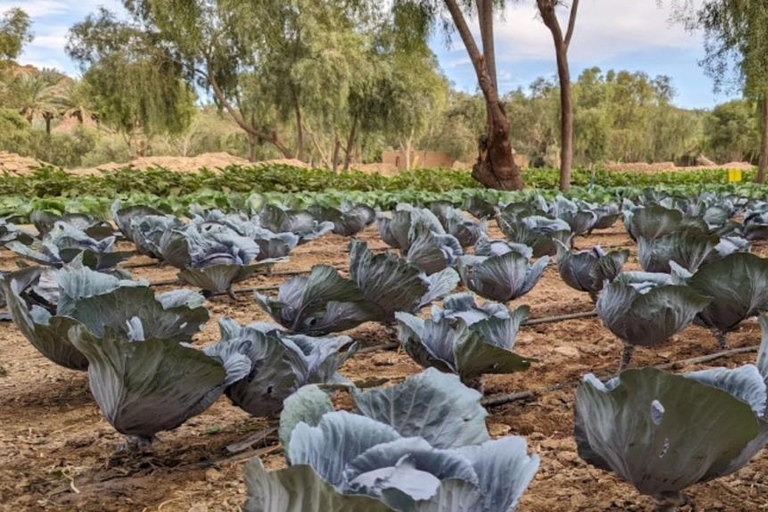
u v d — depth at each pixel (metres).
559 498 3.06
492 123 25.84
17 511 3.00
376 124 58.50
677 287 3.93
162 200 14.65
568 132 26.27
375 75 54.81
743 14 30.41
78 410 4.29
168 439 3.74
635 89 121.62
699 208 11.71
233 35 49.62
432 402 2.08
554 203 12.60
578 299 7.65
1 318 4.82
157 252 7.34
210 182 23.84
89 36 49.16
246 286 8.36
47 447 3.69
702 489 3.16
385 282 4.41
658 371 2.10
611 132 105.50
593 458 2.54
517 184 26.28
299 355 3.11
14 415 4.19
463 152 94.50
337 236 13.80
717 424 2.12
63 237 6.59
